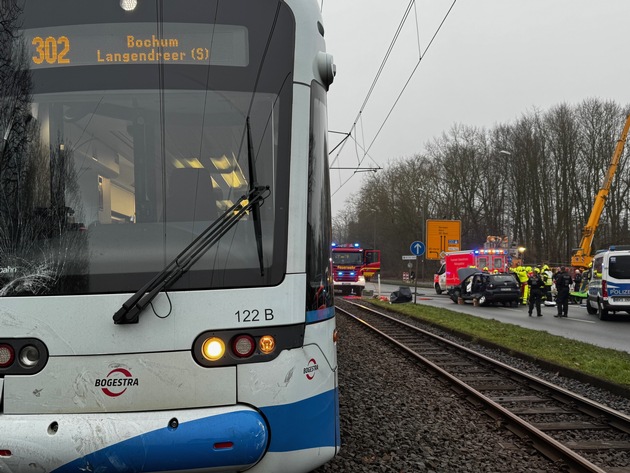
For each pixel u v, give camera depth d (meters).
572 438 5.92
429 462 5.04
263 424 3.05
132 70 3.32
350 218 76.81
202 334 3.08
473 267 33.69
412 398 7.64
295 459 3.16
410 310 22.42
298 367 3.21
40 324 3.05
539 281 21.27
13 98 3.24
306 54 3.53
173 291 3.09
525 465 5.06
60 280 3.10
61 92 3.28
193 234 3.23
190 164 3.31
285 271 3.25
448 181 56.31
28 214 3.17
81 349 3.03
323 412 3.39
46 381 3.02
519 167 50.34
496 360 10.99
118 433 2.88
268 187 3.32
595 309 22.02
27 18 3.30
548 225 48.38
